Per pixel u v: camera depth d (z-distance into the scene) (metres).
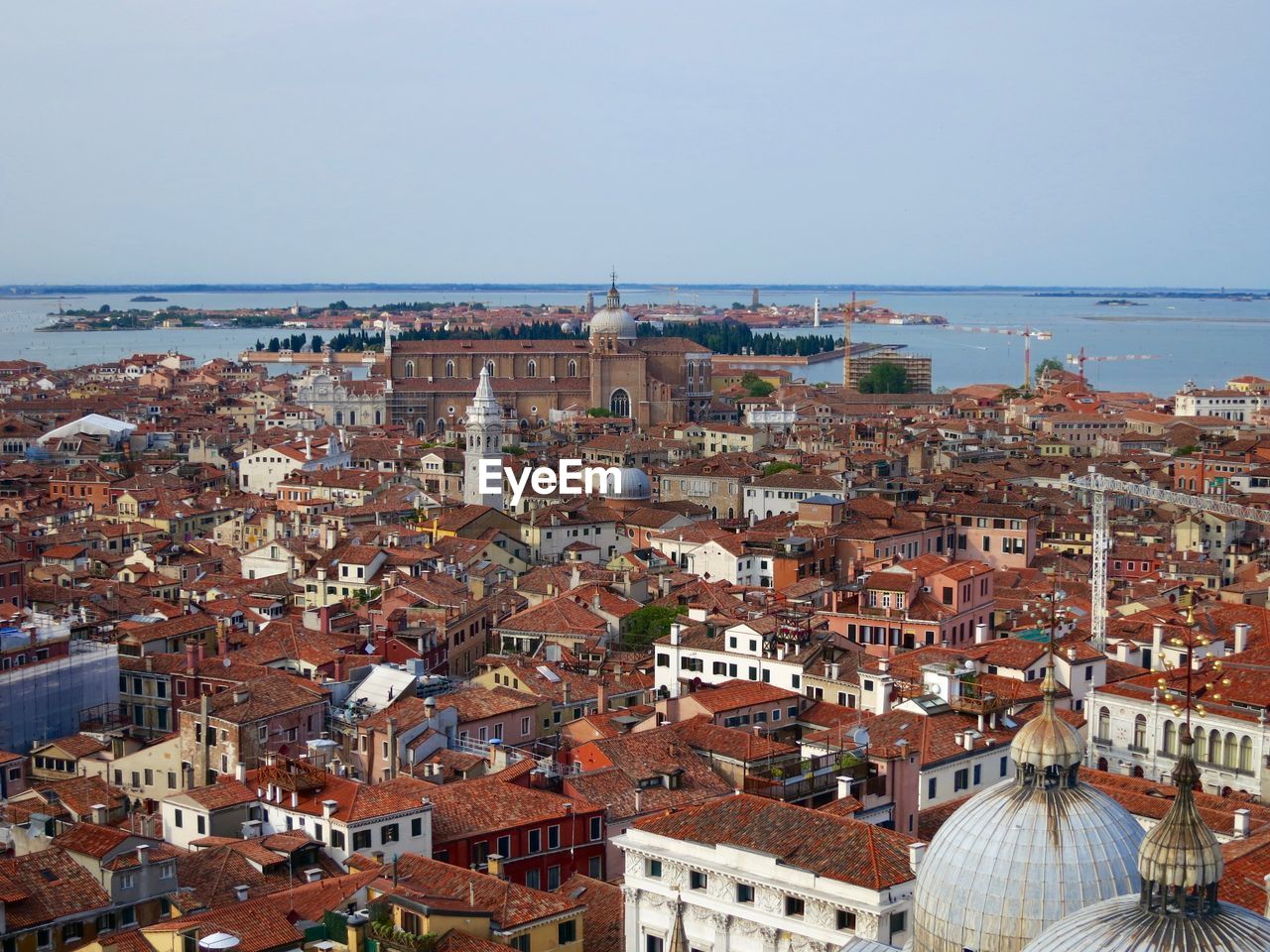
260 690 181.25
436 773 161.88
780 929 116.69
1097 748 170.75
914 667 188.62
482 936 118.25
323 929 117.88
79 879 125.00
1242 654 177.25
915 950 98.94
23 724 196.62
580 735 181.88
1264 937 79.88
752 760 158.12
